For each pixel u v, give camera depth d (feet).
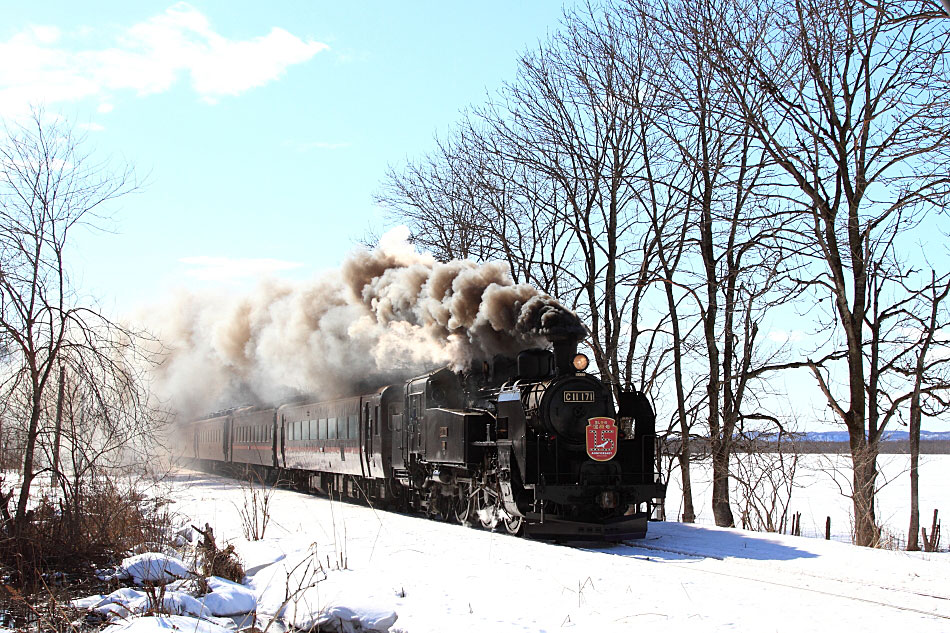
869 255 60.03
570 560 35.86
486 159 87.71
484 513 49.75
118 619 28.37
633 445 48.70
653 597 27.96
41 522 38.52
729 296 68.28
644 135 74.54
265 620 29.35
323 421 78.13
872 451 59.16
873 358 60.70
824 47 58.08
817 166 60.13
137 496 45.44
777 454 67.56
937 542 59.57
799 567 35.01
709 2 62.69
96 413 40.04
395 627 25.64
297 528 49.01
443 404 55.11
